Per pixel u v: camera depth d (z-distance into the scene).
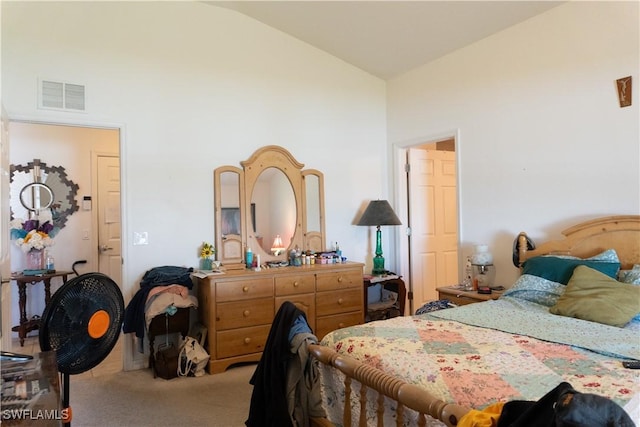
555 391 1.03
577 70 3.01
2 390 1.12
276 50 4.16
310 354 1.96
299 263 3.96
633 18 2.72
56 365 1.30
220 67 3.88
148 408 2.72
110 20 3.42
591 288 2.34
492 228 3.62
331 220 4.46
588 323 2.13
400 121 4.62
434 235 4.82
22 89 3.12
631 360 1.62
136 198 3.51
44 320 1.41
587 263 2.62
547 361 1.62
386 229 4.79
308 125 4.34
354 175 4.61
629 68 2.74
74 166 4.83
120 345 4.14
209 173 3.82
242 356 3.43
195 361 3.25
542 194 3.24
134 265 3.49
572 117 3.04
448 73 4.04
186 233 3.71
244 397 2.89
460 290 3.46
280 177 4.14
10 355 1.35
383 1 3.33
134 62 3.51
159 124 3.61
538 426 0.99
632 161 2.72
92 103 3.35
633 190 2.72
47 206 4.66
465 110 3.86
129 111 3.49
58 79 3.23
